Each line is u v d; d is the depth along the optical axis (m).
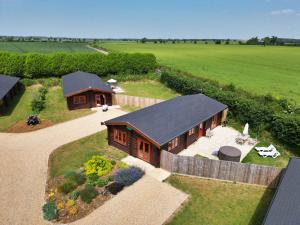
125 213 19.61
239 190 22.81
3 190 22.17
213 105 34.88
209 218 19.47
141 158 26.75
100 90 43.12
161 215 19.55
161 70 71.38
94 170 24.05
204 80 56.84
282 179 18.20
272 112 32.81
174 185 23.14
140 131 24.92
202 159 23.66
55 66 61.75
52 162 26.64
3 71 57.41
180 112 30.69
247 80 63.69
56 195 21.48
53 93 51.66
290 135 29.23
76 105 42.66
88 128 35.12
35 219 19.08
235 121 37.09
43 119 37.88
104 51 133.00
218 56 114.50
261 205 21.00
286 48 163.00
